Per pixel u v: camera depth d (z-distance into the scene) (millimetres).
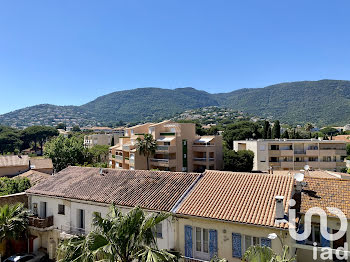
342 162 67500
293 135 97938
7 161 58719
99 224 12734
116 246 11984
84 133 181500
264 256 12250
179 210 18016
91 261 11461
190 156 67188
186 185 20922
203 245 17500
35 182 43844
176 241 18125
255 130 108625
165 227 18531
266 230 15641
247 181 19844
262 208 16766
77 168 28672
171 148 62719
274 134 93250
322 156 68688
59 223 23656
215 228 17094
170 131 67062
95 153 90250
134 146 65250
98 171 26594
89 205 21891
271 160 70062
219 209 17406
